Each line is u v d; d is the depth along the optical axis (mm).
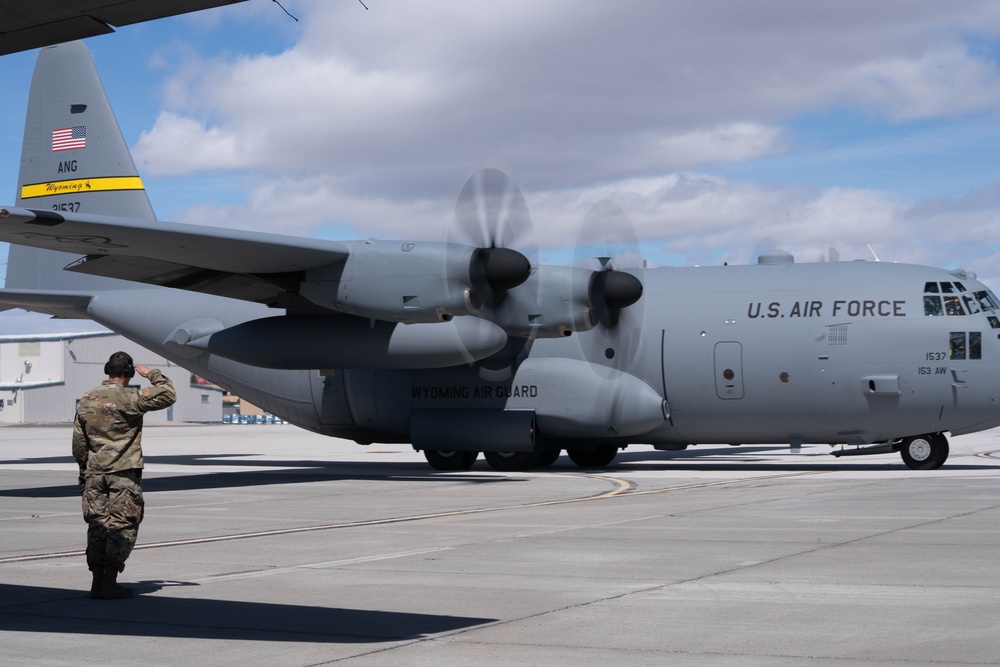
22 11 5812
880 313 19047
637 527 11078
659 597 7141
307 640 5965
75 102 24109
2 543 10461
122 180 23516
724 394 19797
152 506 14172
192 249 16969
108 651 5738
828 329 19250
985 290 19250
